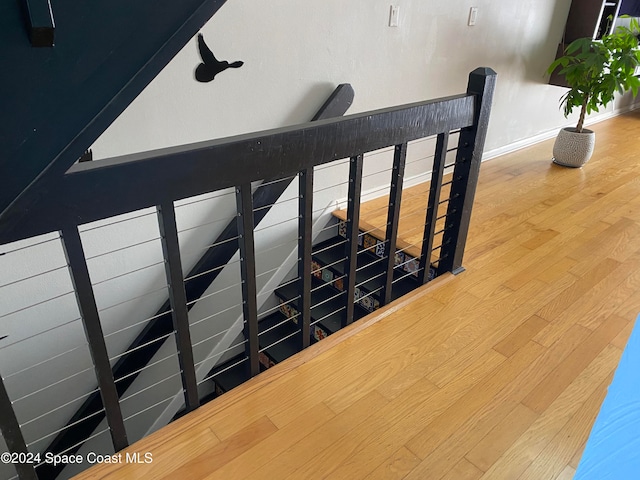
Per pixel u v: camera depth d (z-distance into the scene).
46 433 2.13
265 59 2.11
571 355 1.71
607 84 3.18
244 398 1.51
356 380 1.59
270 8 2.04
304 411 1.47
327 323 2.42
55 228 0.97
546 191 3.18
